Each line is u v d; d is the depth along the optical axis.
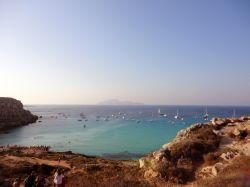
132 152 62.12
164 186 19.00
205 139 27.70
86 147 68.75
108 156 57.84
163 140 79.38
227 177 15.21
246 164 18.14
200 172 21.16
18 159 38.94
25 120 135.00
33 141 78.81
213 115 199.12
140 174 24.36
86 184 18.56
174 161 23.59
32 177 18.52
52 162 37.69
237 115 191.75
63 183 18.58
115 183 17.44
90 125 127.00
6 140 80.94
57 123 137.62
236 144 25.78
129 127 115.62
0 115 121.00
